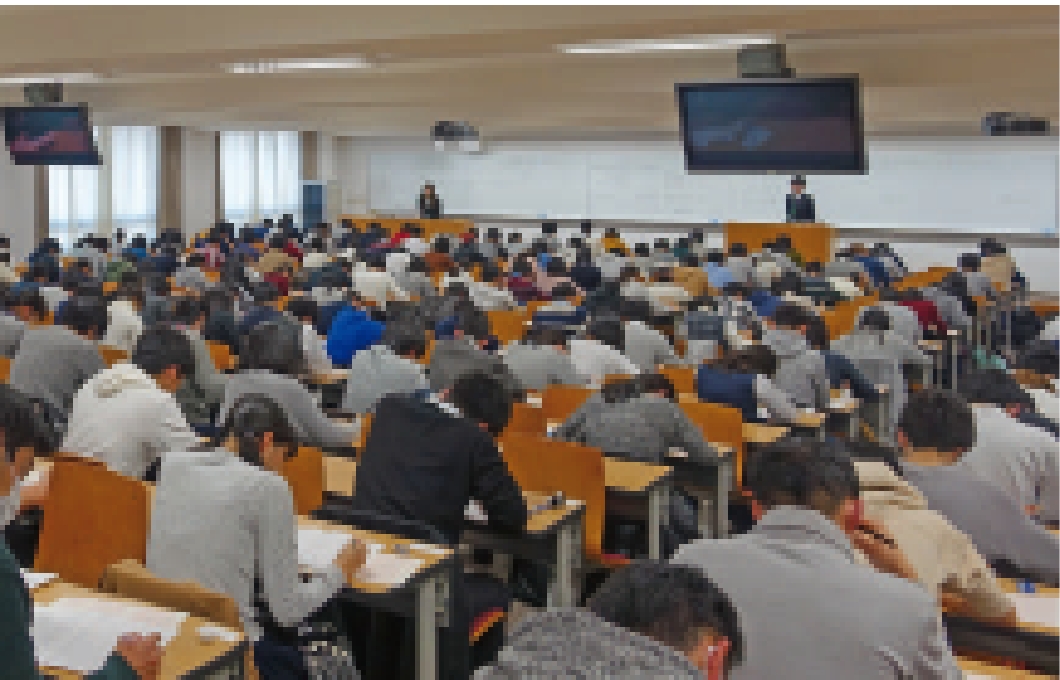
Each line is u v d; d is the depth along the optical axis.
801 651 2.04
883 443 3.59
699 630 1.58
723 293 10.48
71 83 10.50
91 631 2.43
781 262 14.02
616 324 7.52
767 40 6.70
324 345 7.33
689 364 7.23
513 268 13.12
